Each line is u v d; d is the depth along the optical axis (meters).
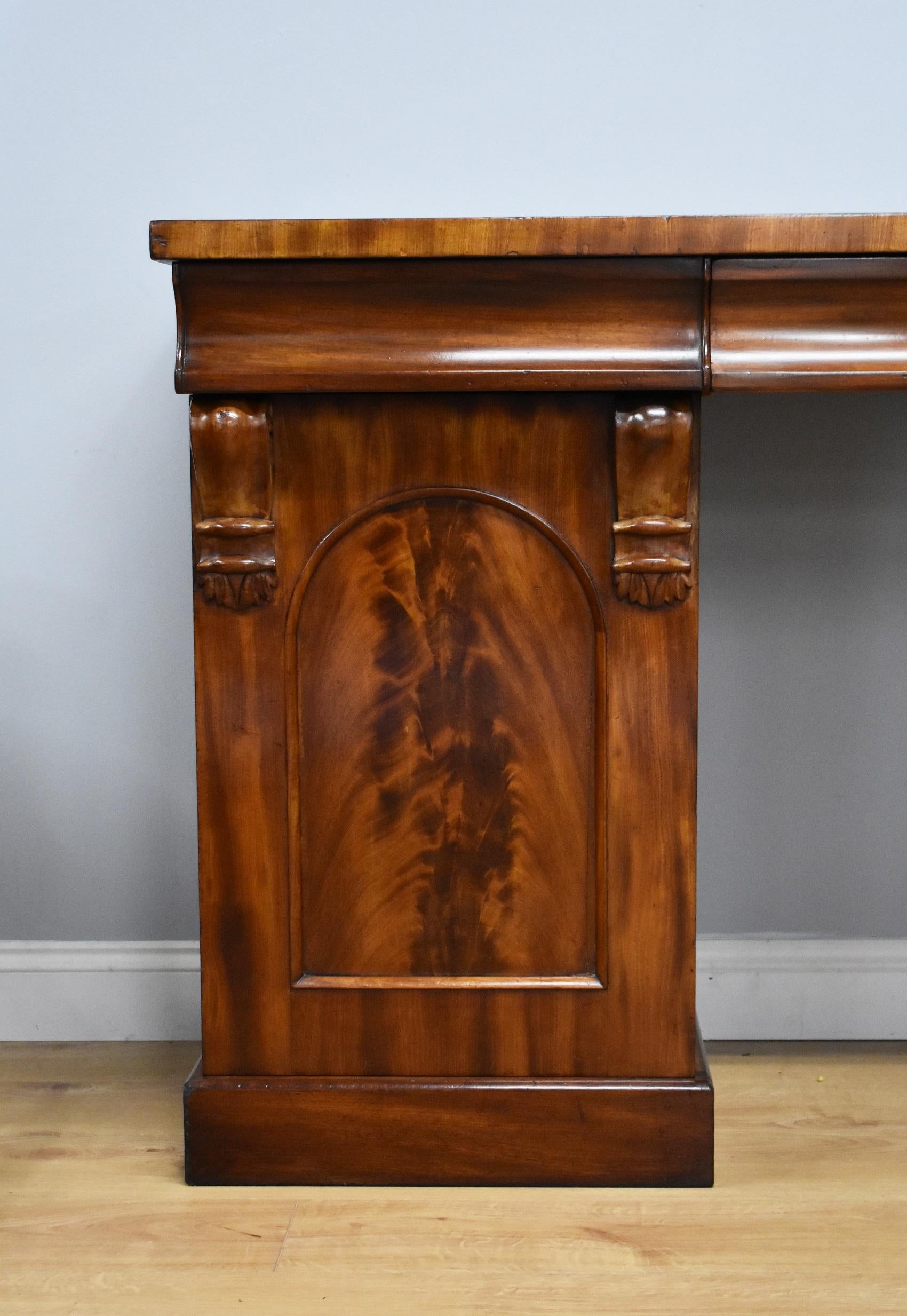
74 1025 1.60
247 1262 1.05
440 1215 1.13
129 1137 1.30
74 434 1.55
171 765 1.59
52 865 1.60
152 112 1.51
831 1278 1.02
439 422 1.14
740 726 1.57
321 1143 1.18
